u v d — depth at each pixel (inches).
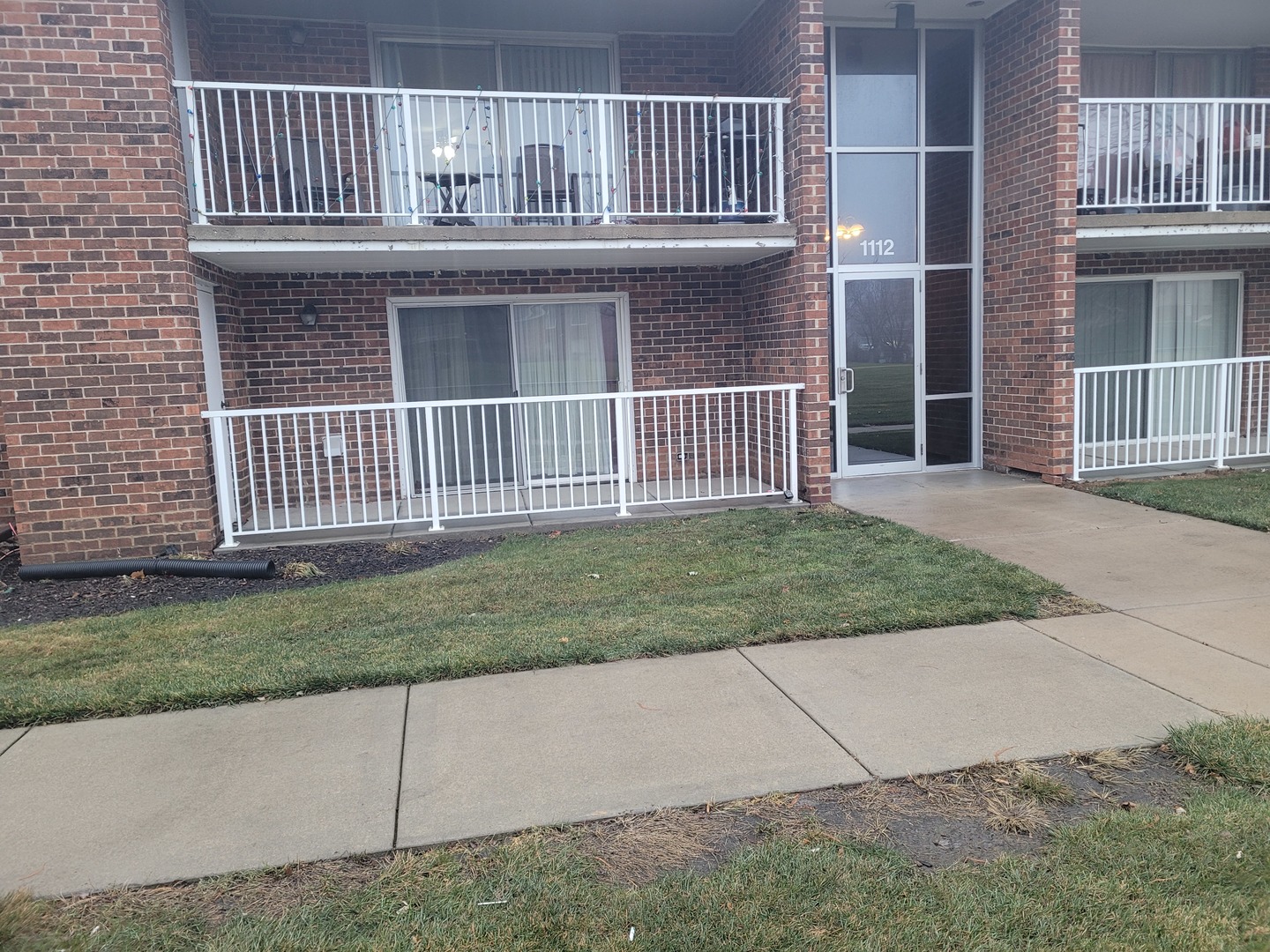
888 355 395.9
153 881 110.9
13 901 105.9
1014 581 223.0
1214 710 149.5
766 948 95.4
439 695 166.1
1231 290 432.8
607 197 322.7
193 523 285.0
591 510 333.7
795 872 108.1
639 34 376.5
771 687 165.2
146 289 275.0
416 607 217.9
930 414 404.5
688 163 383.2
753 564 247.4
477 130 366.3
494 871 110.6
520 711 157.8
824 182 322.7
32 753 146.9
